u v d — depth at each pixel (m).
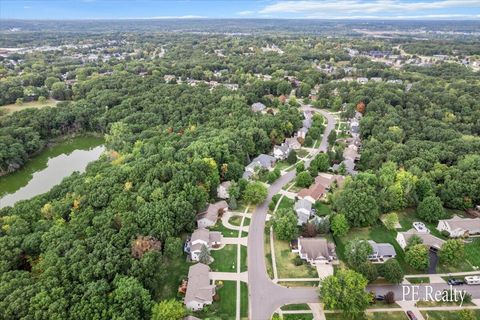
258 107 197.75
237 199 108.44
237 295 73.94
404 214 102.44
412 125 155.12
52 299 63.00
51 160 156.62
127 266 72.38
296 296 73.75
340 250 87.06
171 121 165.12
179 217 88.25
